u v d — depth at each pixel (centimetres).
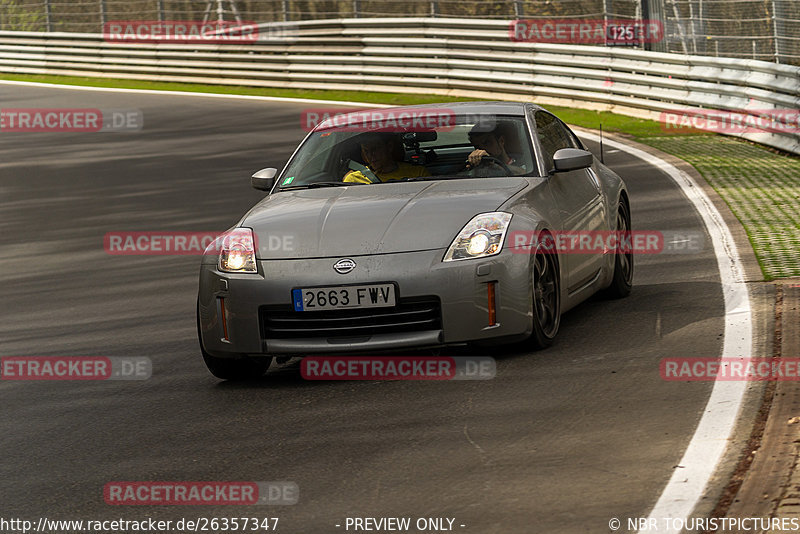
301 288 1385
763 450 996
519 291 1402
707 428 1085
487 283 1385
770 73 3866
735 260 1980
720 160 3444
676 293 1766
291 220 1483
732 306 1619
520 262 1409
